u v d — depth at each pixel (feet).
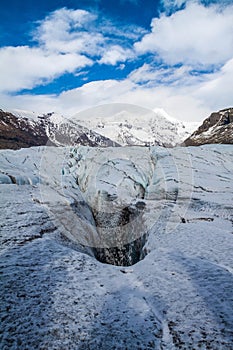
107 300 10.25
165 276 12.07
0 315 8.67
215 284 10.89
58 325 8.54
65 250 14.40
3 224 16.40
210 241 16.75
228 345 7.69
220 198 29.14
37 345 7.68
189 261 13.51
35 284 10.63
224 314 8.98
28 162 41.86
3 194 23.72
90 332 8.34
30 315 8.85
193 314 9.18
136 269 13.53
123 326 8.70
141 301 10.32
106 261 18.95
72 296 10.19
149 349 7.78
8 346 7.56
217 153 54.80
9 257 12.55
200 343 7.89
